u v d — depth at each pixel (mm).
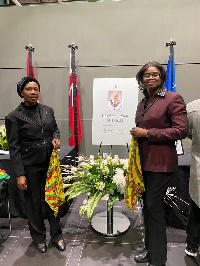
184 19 3307
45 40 3555
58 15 3492
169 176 1579
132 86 2365
